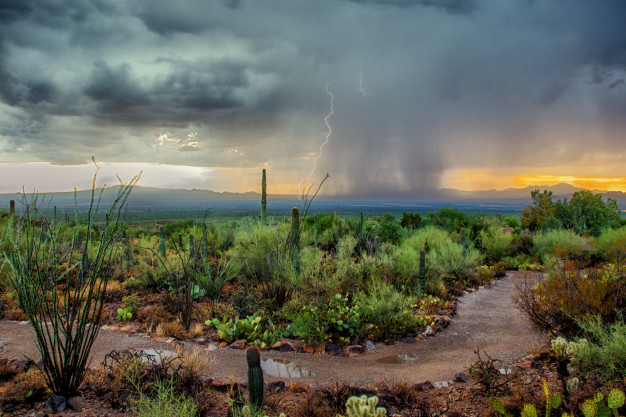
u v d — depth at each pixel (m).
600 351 4.13
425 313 9.26
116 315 8.30
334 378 5.43
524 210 31.58
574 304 6.00
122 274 12.16
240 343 6.88
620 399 2.71
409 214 28.20
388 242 16.72
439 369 5.85
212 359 6.02
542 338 6.78
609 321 5.46
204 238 13.45
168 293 9.84
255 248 11.34
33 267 4.38
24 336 6.55
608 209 27.09
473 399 4.36
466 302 11.16
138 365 4.57
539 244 19.84
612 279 6.14
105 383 4.48
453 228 27.06
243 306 8.88
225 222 19.36
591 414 2.77
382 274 11.43
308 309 8.07
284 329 7.80
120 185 4.54
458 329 8.35
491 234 22.42
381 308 8.18
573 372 4.18
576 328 6.02
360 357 6.59
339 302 8.77
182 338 7.12
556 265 10.72
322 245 17.64
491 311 10.02
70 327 4.27
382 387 4.71
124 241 13.49
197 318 8.49
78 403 4.01
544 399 3.73
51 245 4.41
